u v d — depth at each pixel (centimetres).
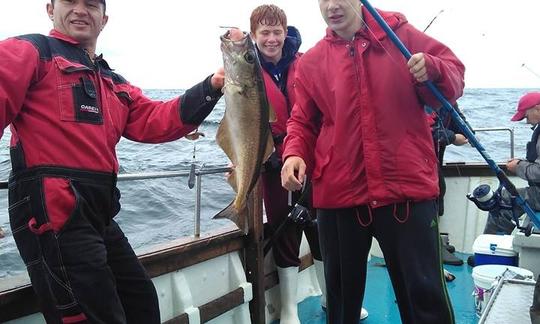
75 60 194
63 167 179
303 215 326
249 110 221
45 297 179
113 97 215
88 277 176
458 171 489
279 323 358
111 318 181
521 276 304
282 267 344
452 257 463
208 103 229
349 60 219
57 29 201
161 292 271
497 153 1104
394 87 212
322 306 376
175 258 275
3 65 168
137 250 265
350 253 228
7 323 201
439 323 211
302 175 226
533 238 330
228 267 319
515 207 278
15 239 183
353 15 217
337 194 222
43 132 178
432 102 219
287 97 340
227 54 216
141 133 232
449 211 510
